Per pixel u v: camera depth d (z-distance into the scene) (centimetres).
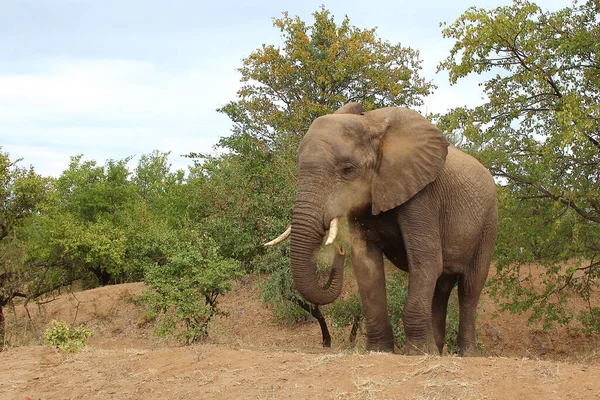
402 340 1180
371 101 2264
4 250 1603
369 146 775
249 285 1778
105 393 680
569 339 1574
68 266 2169
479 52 1301
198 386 650
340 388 582
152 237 1838
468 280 887
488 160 1298
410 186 775
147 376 707
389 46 2370
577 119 1106
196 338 1092
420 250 784
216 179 1723
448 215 827
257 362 693
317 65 2203
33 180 1603
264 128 2211
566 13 1313
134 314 1948
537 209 1305
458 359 622
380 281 822
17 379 766
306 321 1661
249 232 1502
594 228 1294
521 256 1323
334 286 793
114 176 3120
